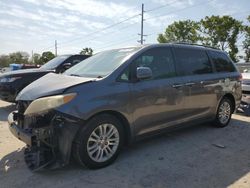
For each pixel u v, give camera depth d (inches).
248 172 149.2
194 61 205.9
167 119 180.9
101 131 148.6
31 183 134.3
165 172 147.5
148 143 192.4
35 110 137.0
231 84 235.9
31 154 144.1
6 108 314.7
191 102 196.4
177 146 187.9
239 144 195.8
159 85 173.0
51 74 181.8
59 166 136.3
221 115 233.6
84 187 131.2
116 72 156.3
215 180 139.4
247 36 1571.1
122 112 154.0
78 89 141.3
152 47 178.4
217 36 1556.3
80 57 348.8
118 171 147.9
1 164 156.1
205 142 197.8
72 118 136.0
